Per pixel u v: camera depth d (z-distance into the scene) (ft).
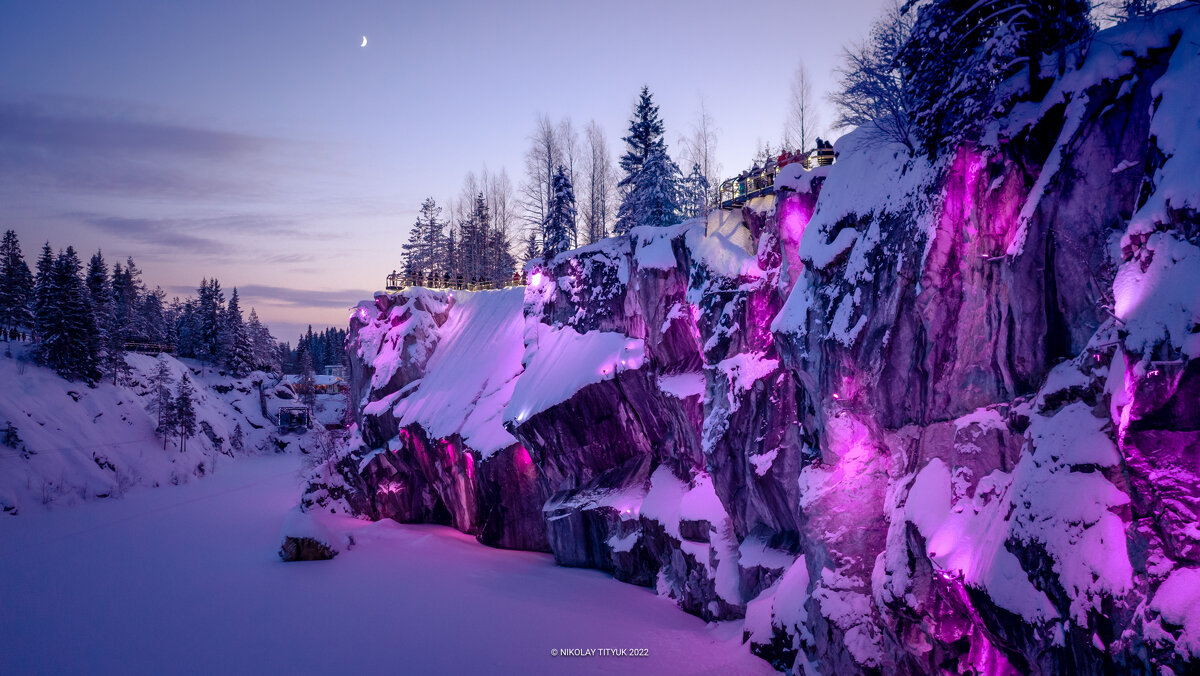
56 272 272.92
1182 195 31.65
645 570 98.99
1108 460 33.40
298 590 102.17
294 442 369.30
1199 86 33.63
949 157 47.80
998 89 45.09
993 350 44.83
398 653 75.87
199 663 75.36
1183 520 29.73
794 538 72.64
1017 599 35.70
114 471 230.48
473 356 162.09
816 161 74.69
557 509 112.88
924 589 45.21
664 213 126.93
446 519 154.40
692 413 90.84
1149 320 31.27
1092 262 39.50
